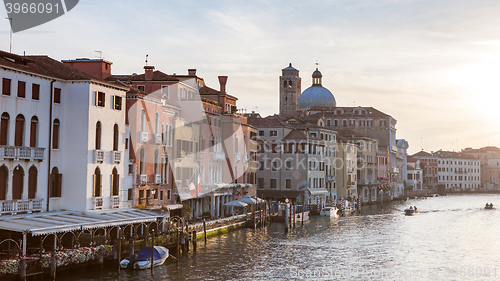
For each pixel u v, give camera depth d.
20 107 34.97
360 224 71.50
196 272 37.41
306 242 53.00
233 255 44.06
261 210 65.75
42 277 30.58
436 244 53.94
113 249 35.41
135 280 34.00
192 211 53.25
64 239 35.81
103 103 40.19
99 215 37.69
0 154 33.22
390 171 131.88
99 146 39.91
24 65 36.28
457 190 197.88
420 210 99.19
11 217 33.25
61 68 39.25
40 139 36.59
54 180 38.00
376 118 129.75
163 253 38.38
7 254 31.11
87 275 33.81
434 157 188.25
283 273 38.31
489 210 101.31
